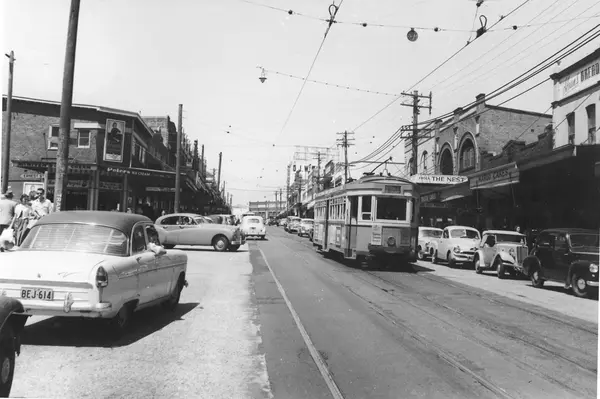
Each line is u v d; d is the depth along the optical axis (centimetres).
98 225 706
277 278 1395
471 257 2012
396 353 639
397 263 1869
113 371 532
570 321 906
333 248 2039
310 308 948
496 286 1453
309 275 1493
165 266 811
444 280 1534
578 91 2106
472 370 573
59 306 597
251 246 2803
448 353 646
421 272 1759
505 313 973
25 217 1295
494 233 1862
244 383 506
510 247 1658
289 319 836
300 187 9850
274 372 546
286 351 635
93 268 612
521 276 1734
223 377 524
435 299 1121
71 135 2952
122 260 664
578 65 2103
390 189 1742
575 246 1297
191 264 1695
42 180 2914
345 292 1173
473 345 696
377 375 545
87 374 520
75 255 651
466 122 3375
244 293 1112
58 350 607
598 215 1764
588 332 809
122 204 3027
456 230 2175
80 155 2947
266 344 668
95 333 699
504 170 1905
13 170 2930
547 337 764
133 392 471
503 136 3192
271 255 2188
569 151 1520
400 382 523
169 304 879
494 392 499
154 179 3359
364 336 729
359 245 1758
